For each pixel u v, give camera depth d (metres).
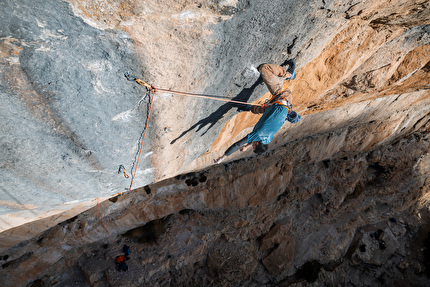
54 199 3.67
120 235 10.92
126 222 9.52
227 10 2.43
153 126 3.43
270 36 3.06
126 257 10.57
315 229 14.77
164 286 11.30
